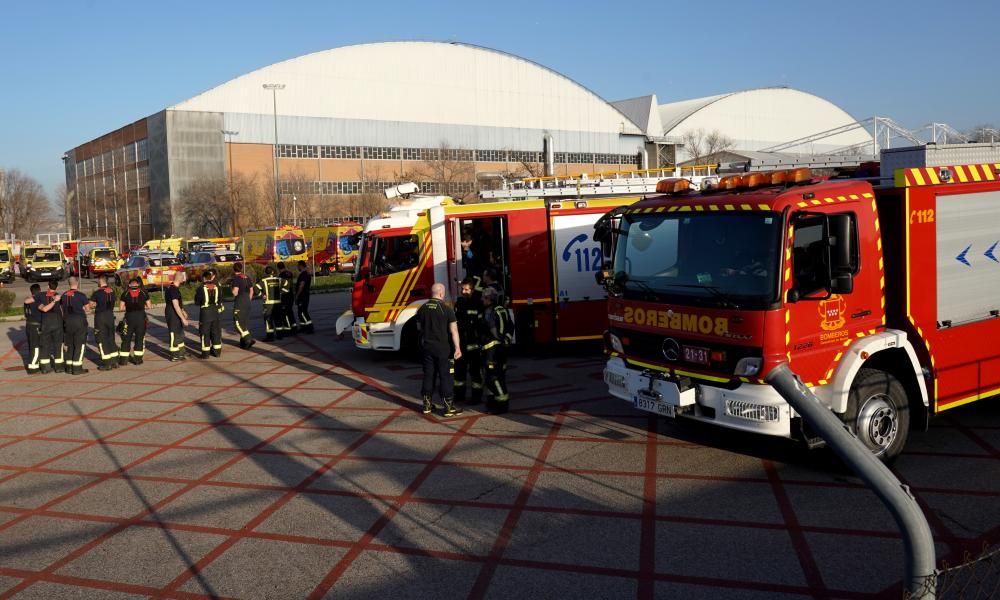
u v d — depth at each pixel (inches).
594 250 511.5
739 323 257.9
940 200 286.2
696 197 284.8
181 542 245.3
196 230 2492.6
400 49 2694.4
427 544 234.4
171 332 589.6
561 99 2984.7
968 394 300.2
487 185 727.1
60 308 570.3
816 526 234.1
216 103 2484.0
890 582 198.1
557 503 262.4
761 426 255.1
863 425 269.0
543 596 198.4
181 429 387.2
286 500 279.0
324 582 212.2
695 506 253.8
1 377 555.2
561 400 407.8
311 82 2576.3
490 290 385.1
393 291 518.3
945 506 243.9
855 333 270.1
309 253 1641.2
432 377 392.8
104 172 3181.6
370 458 323.6
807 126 3747.5
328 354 597.0
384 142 2691.9
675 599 193.9
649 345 295.9
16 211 3666.3
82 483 309.3
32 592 214.4
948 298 290.7
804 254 257.1
